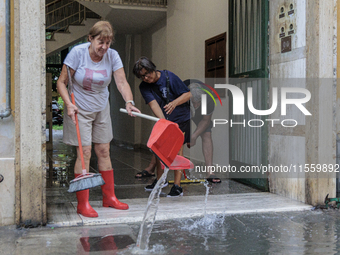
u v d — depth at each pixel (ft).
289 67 10.19
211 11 16.84
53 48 27.35
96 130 8.91
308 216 8.70
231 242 6.76
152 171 14.80
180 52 20.77
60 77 8.24
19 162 7.57
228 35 14.40
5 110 7.44
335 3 9.13
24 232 7.35
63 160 19.83
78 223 7.86
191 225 7.91
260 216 8.69
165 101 10.76
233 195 10.84
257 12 11.53
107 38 7.83
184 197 10.59
